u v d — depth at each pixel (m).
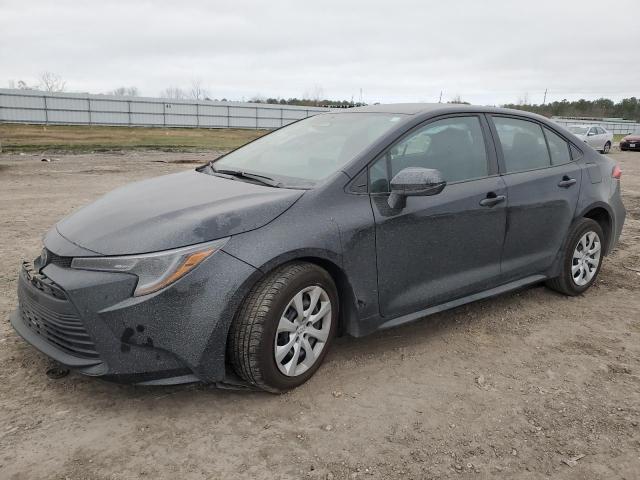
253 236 2.90
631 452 2.71
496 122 4.24
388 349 3.74
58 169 14.43
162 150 23.98
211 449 2.63
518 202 4.13
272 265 2.90
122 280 2.71
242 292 2.83
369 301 3.37
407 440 2.75
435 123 3.85
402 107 4.07
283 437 2.74
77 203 8.96
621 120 78.06
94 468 2.48
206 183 3.60
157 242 2.77
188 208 3.07
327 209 3.19
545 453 2.69
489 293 4.12
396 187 3.24
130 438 2.70
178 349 2.73
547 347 3.87
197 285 2.74
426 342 3.88
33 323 3.08
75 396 3.03
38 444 2.62
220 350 2.82
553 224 4.46
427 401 3.11
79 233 3.02
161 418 2.87
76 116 44.72
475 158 4.00
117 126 46.59
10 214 7.80
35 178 12.23
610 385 3.36
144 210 3.11
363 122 3.92
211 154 22.20
